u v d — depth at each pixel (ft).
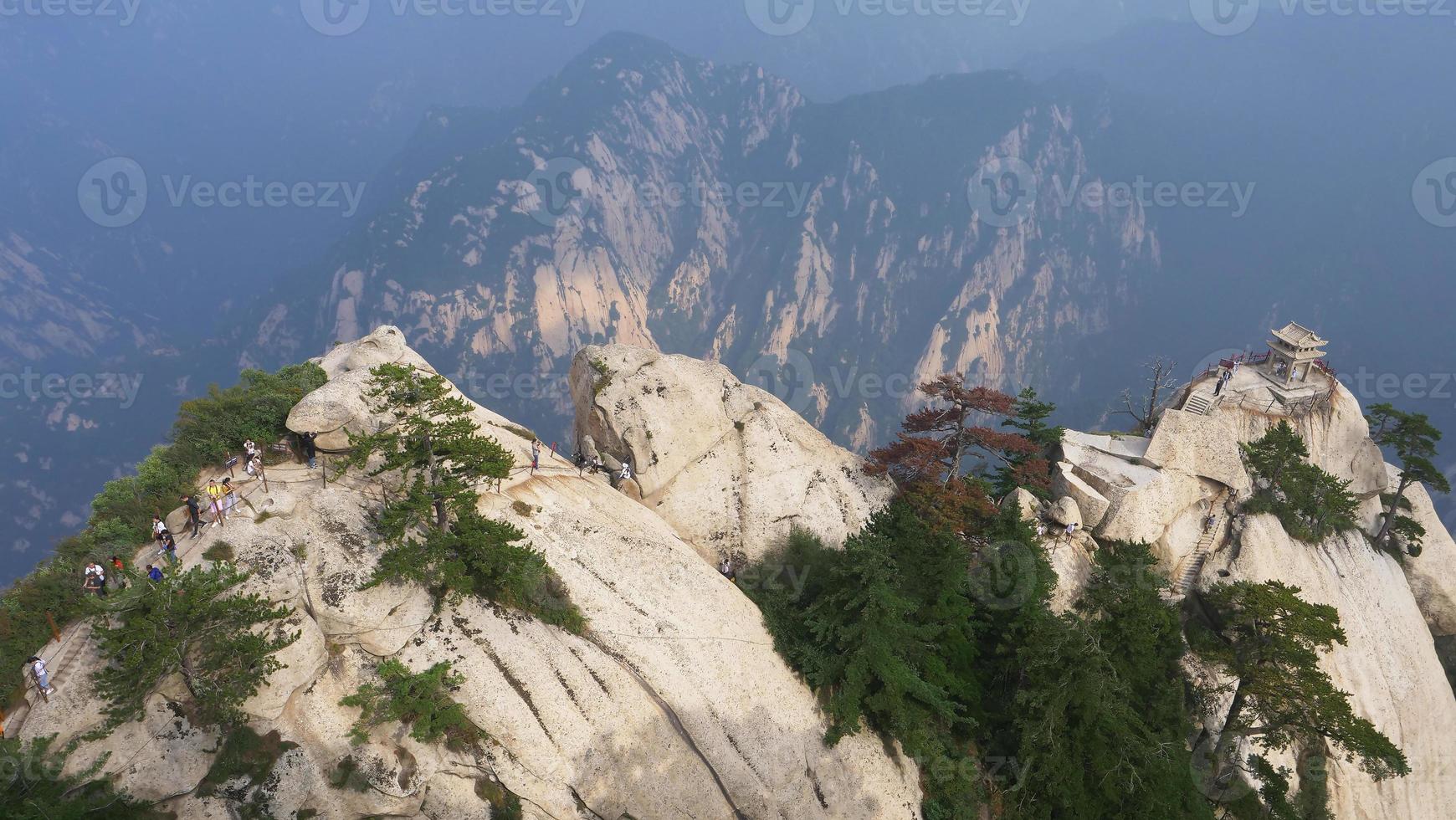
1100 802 132.77
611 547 134.51
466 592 114.83
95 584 109.09
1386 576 214.69
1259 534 195.31
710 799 124.26
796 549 161.68
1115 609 146.92
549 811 113.91
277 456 136.98
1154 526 189.37
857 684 132.05
